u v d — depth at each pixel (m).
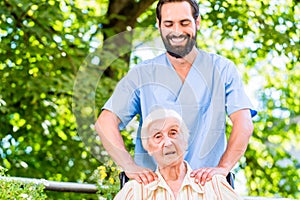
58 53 7.21
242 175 8.62
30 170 7.45
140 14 7.79
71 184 3.84
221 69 2.82
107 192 3.79
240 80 2.85
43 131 7.55
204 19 7.94
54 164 7.59
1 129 7.51
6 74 7.25
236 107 2.79
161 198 2.50
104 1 8.56
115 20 7.77
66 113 7.70
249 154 8.53
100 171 3.85
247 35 7.91
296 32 7.93
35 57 7.34
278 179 8.62
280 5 8.02
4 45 7.17
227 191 2.52
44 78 7.19
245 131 2.74
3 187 3.29
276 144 8.95
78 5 8.30
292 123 8.91
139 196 2.51
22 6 7.03
